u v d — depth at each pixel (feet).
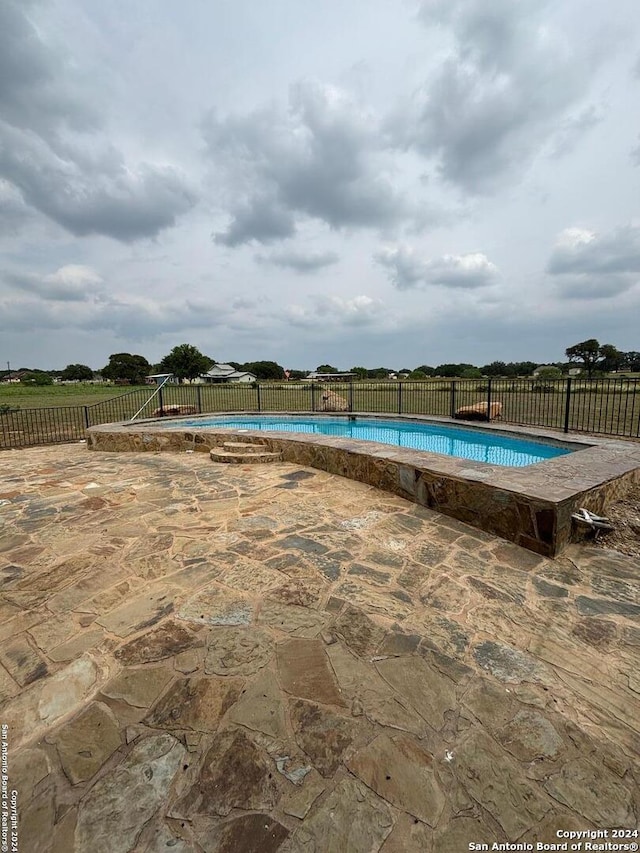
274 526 11.60
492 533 10.93
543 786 4.23
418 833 3.82
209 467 19.56
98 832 3.83
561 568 8.95
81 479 17.33
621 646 6.40
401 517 12.25
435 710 5.18
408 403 47.98
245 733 4.86
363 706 5.24
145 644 6.50
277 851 3.67
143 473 18.40
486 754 4.58
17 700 5.38
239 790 4.21
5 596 7.98
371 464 15.67
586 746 4.68
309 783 4.27
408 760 4.51
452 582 8.38
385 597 7.83
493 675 5.78
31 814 3.98
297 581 8.46
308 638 6.61
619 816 3.95
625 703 5.30
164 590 8.16
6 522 12.07
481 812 3.99
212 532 11.19
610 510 11.55
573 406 35.88
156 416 43.21
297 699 5.36
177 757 4.57
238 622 7.07
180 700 5.36
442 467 13.08
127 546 10.31
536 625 6.94
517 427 27.99
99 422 43.24
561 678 5.73
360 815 3.97
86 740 4.78
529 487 10.55
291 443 20.26
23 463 21.03
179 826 3.88
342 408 48.85
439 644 6.45
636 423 31.81
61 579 8.64
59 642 6.57
